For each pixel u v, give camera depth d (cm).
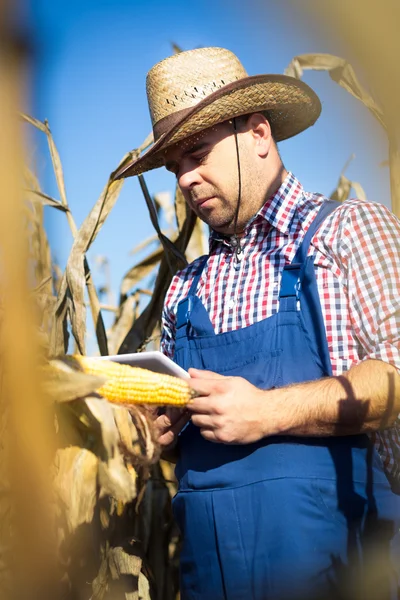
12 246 101
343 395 207
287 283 231
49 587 182
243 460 224
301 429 212
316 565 210
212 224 256
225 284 252
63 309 327
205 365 239
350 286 224
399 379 208
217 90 246
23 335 130
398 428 229
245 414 209
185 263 347
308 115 282
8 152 72
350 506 214
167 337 284
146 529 337
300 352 223
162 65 262
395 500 225
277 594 211
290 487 214
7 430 143
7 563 171
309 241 235
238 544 220
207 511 229
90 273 352
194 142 247
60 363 191
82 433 220
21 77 63
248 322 238
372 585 213
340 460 217
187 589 239
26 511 158
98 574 265
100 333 349
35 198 310
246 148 251
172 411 237
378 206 235
